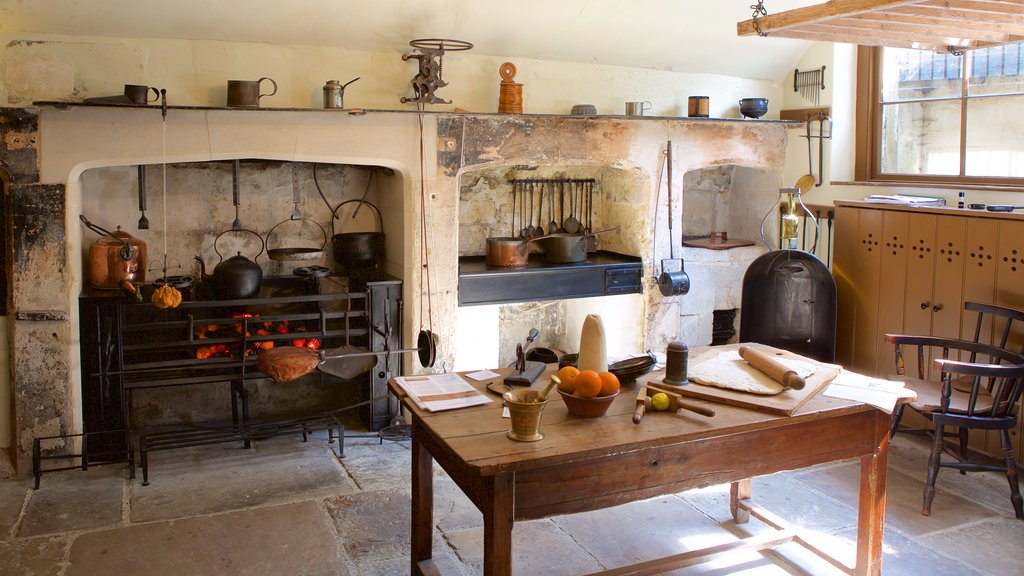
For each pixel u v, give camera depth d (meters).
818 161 5.38
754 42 5.25
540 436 2.45
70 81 3.99
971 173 4.69
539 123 4.73
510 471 2.32
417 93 4.49
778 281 4.91
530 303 5.76
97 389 4.14
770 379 2.93
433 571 2.98
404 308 4.68
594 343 2.86
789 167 5.58
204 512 3.67
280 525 3.56
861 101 5.25
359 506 3.76
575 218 5.61
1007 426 3.63
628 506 3.83
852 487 4.02
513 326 5.74
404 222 4.59
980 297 4.19
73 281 4.05
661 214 5.18
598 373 2.66
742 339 5.10
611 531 3.57
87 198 4.46
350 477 4.09
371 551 3.34
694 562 3.04
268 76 4.35
